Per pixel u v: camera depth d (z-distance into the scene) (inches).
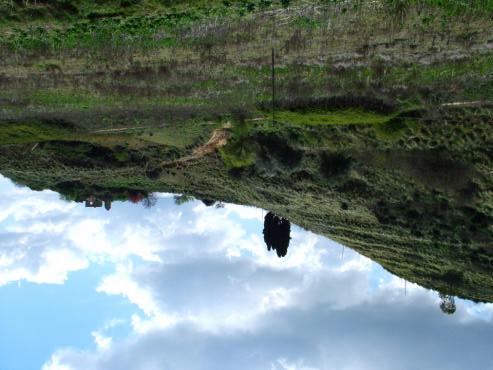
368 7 1091.3
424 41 1095.6
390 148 1245.1
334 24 1117.1
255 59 1182.9
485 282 1307.8
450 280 1332.4
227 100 1263.5
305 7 1117.1
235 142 1371.8
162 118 1371.8
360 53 1133.7
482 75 1090.7
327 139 1294.3
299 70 1174.3
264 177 1417.3
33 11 1126.4
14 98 1322.6
